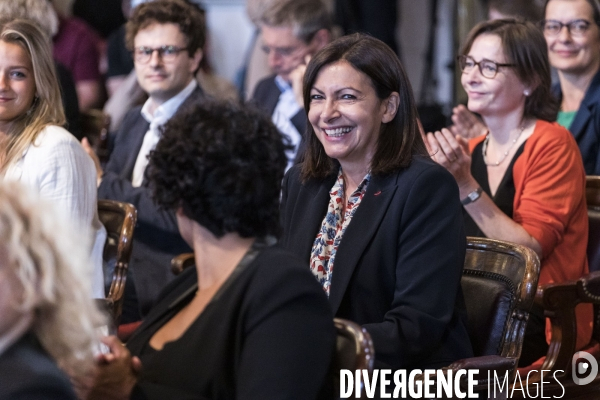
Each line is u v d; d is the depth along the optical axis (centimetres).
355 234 529
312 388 371
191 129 389
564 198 686
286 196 598
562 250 695
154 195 398
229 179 382
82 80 1360
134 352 415
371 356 391
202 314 392
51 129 650
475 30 734
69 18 1384
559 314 627
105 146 996
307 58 891
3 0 781
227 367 381
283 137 404
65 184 634
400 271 510
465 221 726
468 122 851
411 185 521
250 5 973
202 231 399
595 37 848
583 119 844
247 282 384
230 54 1688
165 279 775
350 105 536
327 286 542
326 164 576
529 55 711
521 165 708
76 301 306
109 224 687
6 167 643
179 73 859
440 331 495
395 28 1442
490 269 566
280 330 370
